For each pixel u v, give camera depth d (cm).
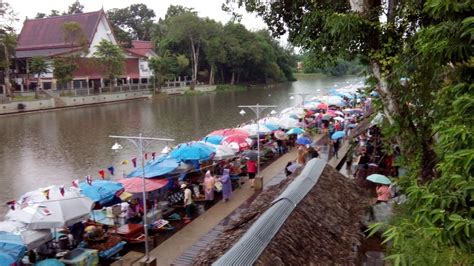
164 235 1356
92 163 2544
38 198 1143
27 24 6988
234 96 7131
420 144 761
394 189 1134
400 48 784
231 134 2117
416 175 699
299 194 742
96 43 6669
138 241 1273
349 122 2814
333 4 934
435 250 384
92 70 6278
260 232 568
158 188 1426
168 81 7400
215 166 1878
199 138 3353
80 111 5103
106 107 5522
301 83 10544
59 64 5409
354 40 804
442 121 420
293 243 582
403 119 781
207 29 7812
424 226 374
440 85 660
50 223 1047
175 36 7662
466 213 351
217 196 1745
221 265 488
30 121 4256
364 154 1719
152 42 8656
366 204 862
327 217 716
